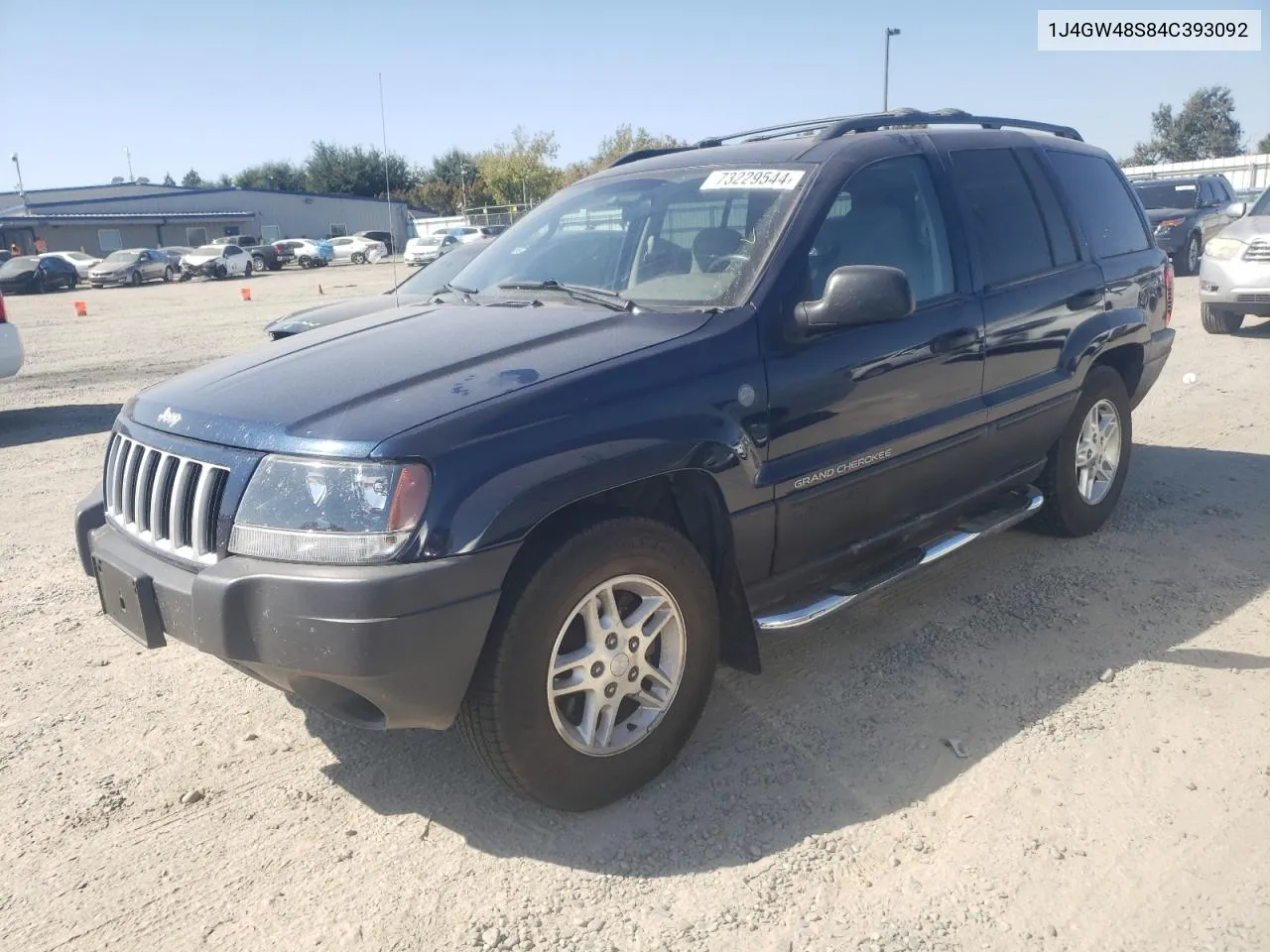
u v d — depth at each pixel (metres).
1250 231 10.59
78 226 55.97
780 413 3.28
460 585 2.58
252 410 2.85
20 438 8.84
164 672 4.06
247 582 2.60
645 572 2.97
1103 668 3.79
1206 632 4.05
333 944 2.53
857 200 3.71
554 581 2.75
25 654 4.24
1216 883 2.63
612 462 2.81
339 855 2.88
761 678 3.83
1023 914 2.54
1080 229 4.86
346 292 28.19
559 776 2.89
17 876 2.82
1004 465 4.41
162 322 21.02
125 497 3.13
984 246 4.20
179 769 3.35
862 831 2.90
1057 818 2.92
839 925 2.53
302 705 3.75
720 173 3.90
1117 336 4.90
